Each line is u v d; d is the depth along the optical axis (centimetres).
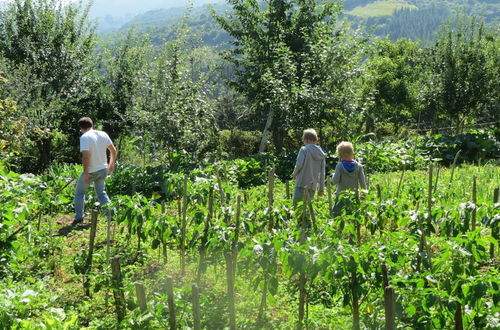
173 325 419
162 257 721
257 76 2450
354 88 1956
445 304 395
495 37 2767
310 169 786
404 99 3591
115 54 2577
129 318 429
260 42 2523
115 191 1176
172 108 1555
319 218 722
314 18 2522
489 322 394
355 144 1648
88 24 2548
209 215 597
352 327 469
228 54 2606
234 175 1315
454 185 1048
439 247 654
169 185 813
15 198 675
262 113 2567
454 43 2731
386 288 365
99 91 2541
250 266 531
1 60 1883
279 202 805
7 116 1194
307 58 2006
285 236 489
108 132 2555
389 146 1689
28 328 425
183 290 460
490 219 564
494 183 1122
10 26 2420
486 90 2667
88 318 532
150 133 1560
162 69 1650
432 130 3228
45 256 700
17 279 627
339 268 452
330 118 1880
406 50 4725
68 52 2362
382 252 471
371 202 629
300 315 502
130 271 653
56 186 1037
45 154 2380
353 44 2022
